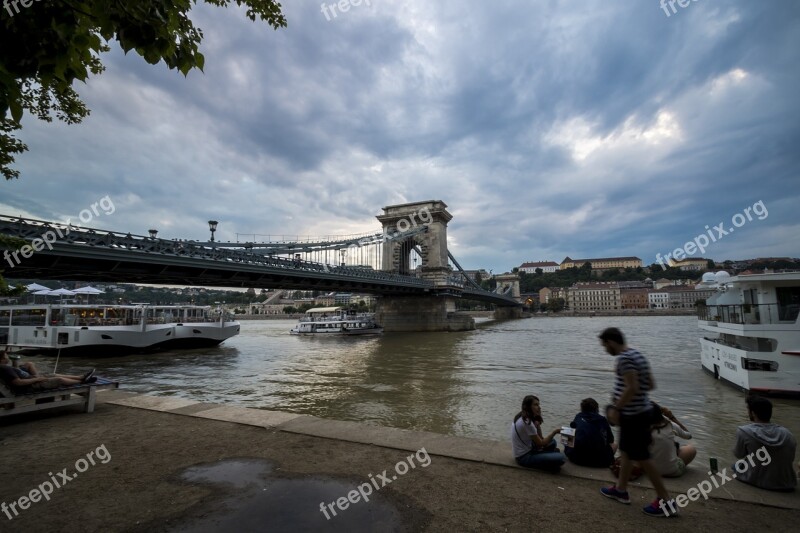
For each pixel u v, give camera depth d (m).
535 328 77.88
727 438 11.42
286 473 5.41
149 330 35.94
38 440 6.78
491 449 6.25
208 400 17.47
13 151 7.05
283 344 47.28
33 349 35.75
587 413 5.94
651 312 142.25
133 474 5.41
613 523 4.21
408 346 42.81
